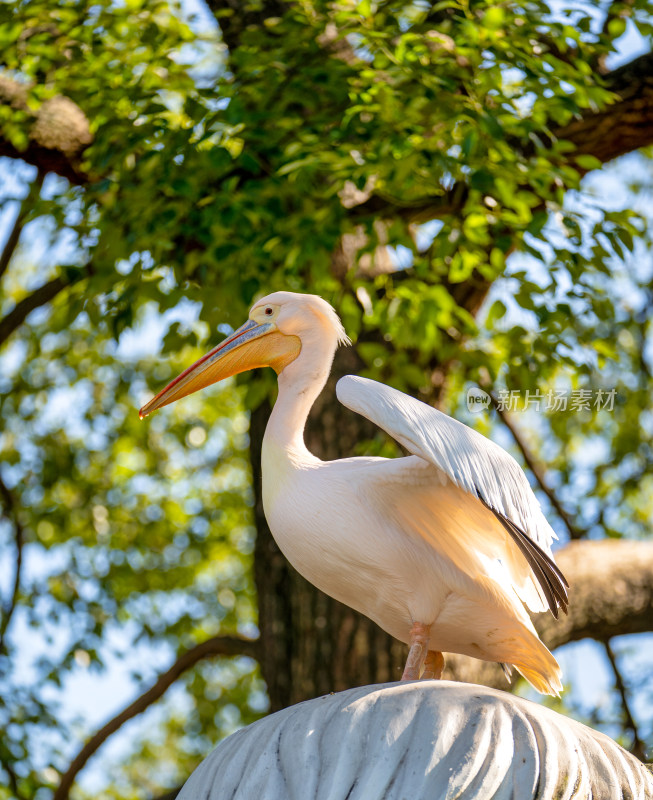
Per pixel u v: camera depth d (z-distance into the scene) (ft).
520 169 34.32
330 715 17.29
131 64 38.32
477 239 34.19
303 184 35.19
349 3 36.24
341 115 35.99
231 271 35.94
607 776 16.97
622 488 55.72
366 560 21.95
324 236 33.99
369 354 36.45
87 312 38.65
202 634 61.82
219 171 35.50
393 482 21.71
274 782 16.53
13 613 53.88
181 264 37.70
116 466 61.41
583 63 34.91
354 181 33.04
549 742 16.85
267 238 34.94
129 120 36.24
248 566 63.16
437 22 38.78
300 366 24.41
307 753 16.63
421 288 35.22
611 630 38.14
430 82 32.99
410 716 16.96
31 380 57.47
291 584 37.45
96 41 38.24
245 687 60.90
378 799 15.96
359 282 37.14
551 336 38.04
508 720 17.10
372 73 33.40
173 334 38.88
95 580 58.13
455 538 22.00
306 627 35.96
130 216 35.81
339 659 35.14
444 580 22.07
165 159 35.14
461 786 16.08
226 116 33.27
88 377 59.67
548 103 33.96
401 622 22.90
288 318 24.61
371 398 20.59
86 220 38.96
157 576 60.34
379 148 32.32
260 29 37.86
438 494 21.61
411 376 36.63
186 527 63.10
